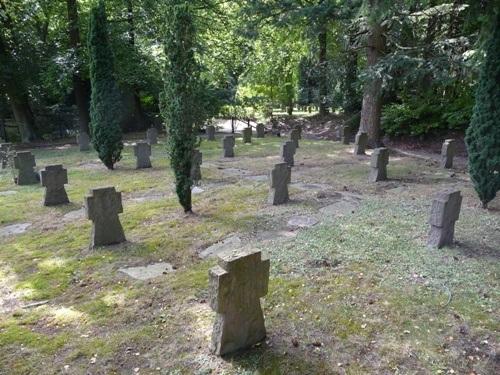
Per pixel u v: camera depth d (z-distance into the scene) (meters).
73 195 9.05
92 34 11.29
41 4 18.56
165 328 3.87
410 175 10.65
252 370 3.28
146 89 22.20
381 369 3.28
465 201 7.98
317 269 5.02
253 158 13.68
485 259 5.25
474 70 11.41
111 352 3.53
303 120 25.66
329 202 8.00
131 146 17.48
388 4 9.34
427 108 16.16
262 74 25.81
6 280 5.00
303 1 16.44
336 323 3.89
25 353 3.54
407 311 4.07
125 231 6.62
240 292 3.40
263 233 6.38
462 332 3.73
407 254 5.42
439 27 14.59
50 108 22.03
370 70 13.20
